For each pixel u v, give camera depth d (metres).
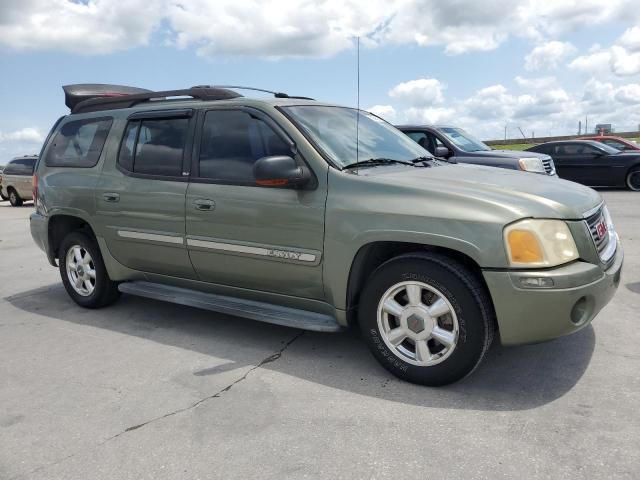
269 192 3.83
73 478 2.63
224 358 4.01
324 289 3.72
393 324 3.56
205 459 2.73
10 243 10.14
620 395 3.20
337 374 3.66
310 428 2.98
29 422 3.18
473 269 3.33
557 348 3.91
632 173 14.42
